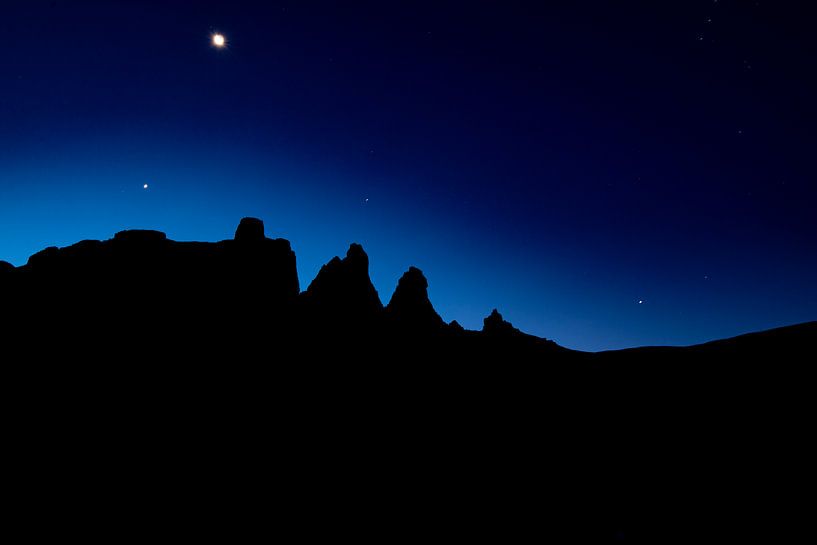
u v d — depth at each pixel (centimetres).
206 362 2331
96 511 1201
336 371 2706
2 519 1116
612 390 2886
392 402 2486
